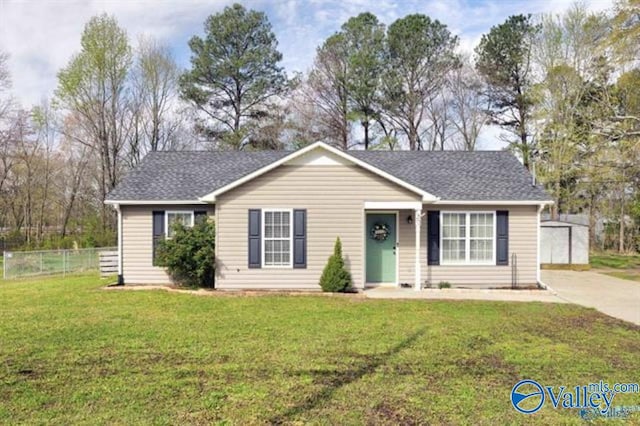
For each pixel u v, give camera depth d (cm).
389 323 934
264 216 1359
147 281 1477
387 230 1461
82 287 1428
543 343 789
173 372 632
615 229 2961
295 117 3269
